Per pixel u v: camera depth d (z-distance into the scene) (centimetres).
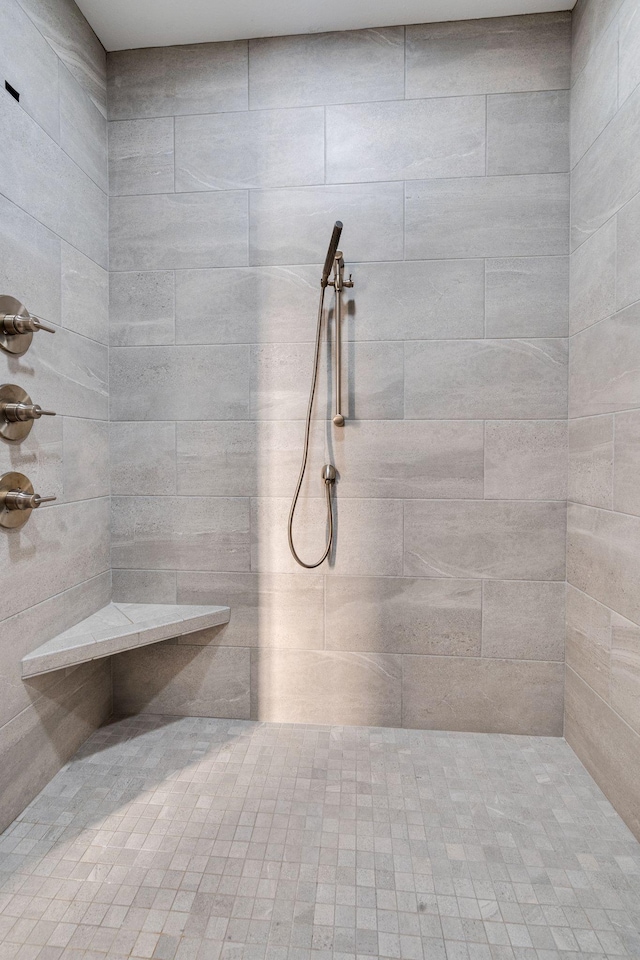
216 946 104
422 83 174
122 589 191
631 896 116
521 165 172
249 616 187
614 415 143
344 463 180
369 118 175
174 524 187
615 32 140
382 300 177
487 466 176
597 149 151
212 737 177
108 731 181
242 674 189
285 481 183
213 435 185
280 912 111
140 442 187
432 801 146
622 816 139
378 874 121
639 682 131
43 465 149
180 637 190
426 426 177
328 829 135
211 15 168
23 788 142
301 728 183
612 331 143
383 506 180
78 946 104
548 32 170
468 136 173
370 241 177
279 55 178
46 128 148
